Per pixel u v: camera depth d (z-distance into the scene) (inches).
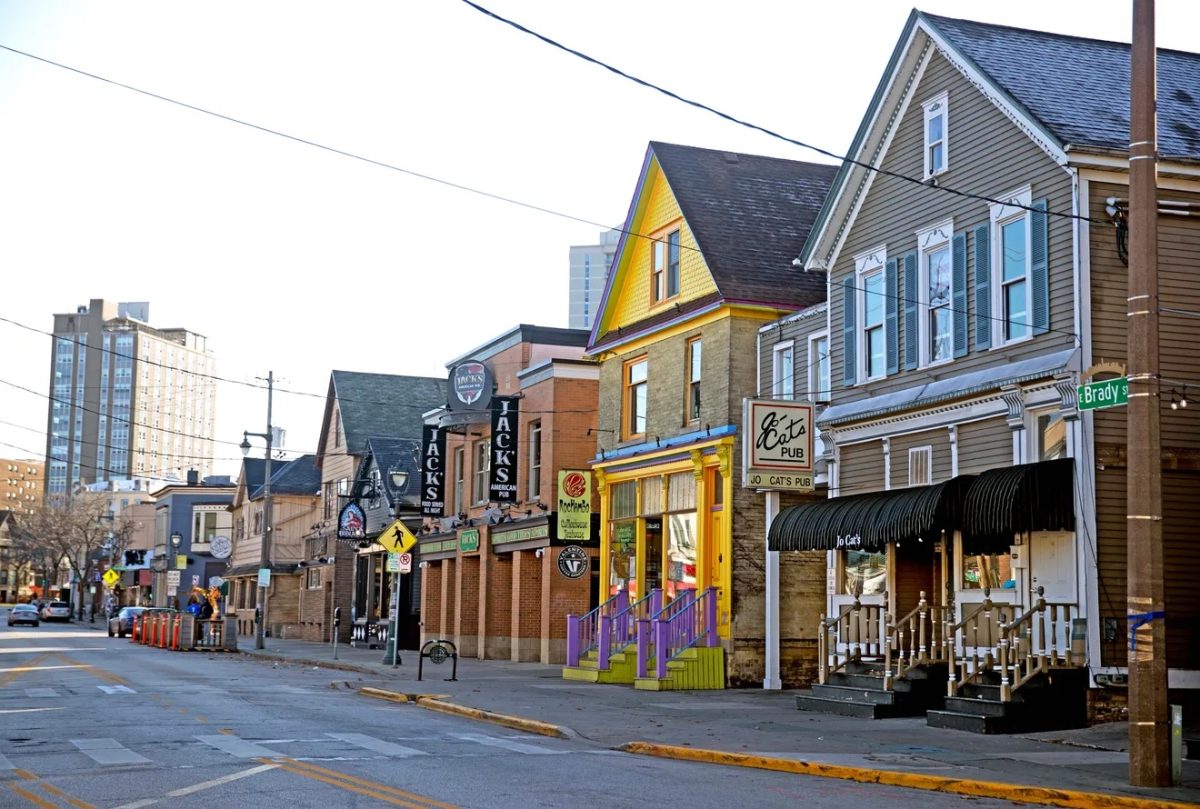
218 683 1133.1
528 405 1541.6
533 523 1481.3
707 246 1172.5
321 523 2490.2
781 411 1039.6
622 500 1341.0
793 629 1124.5
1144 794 503.5
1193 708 762.8
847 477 1003.9
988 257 859.4
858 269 1013.8
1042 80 872.9
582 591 1453.0
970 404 855.1
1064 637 765.3
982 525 780.6
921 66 946.1
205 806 456.4
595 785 522.9
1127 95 874.8
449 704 908.6
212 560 3774.6
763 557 1128.8
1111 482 765.3
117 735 684.7
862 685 884.0
